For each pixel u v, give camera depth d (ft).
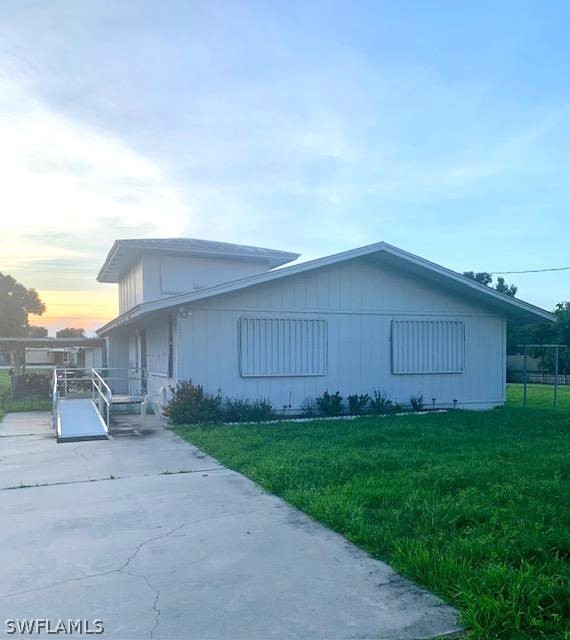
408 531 16.15
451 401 50.67
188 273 61.11
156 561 14.70
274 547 15.57
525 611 11.32
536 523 15.97
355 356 46.91
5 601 12.55
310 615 11.74
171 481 23.30
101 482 23.40
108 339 70.33
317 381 45.57
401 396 48.57
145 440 34.09
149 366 54.39
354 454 25.99
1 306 176.76
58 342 75.97
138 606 12.23
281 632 11.08
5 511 19.36
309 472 22.99
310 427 36.24
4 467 26.91
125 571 14.10
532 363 136.77
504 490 19.53
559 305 135.85
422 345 49.44
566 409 52.54
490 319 52.80
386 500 18.83
